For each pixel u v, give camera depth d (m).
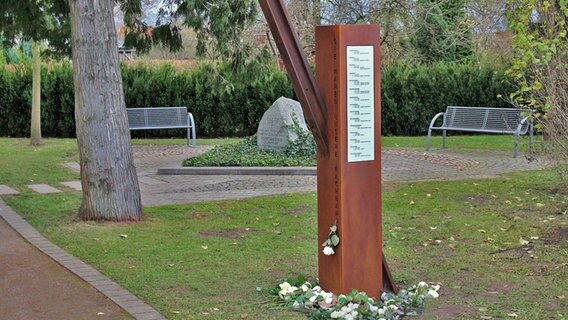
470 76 22.52
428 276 6.68
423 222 8.98
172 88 22.48
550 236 8.14
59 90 22.28
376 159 5.75
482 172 13.31
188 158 15.16
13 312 5.75
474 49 24.86
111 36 8.96
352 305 5.46
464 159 15.27
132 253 7.57
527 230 8.46
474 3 24.39
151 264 7.12
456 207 9.91
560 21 7.66
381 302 5.71
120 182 9.12
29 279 6.68
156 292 6.20
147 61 23.55
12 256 7.54
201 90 22.45
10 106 22.22
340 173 5.62
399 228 8.65
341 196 5.64
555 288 6.26
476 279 6.57
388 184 11.98
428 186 11.69
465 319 5.50
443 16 25.67
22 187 12.30
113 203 9.11
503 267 6.96
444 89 22.48
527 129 15.79
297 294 5.89
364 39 5.59
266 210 9.95
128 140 9.22
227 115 22.62
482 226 8.72
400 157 15.82
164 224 9.02
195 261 7.23
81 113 9.04
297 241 8.07
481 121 17.17
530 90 8.66
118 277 6.68
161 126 19.22
